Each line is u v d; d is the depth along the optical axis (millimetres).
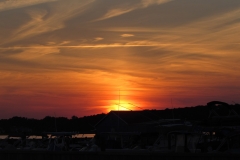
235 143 19281
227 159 15641
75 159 18109
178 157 16438
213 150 20016
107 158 17594
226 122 20312
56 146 25672
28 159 18859
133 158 17156
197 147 21203
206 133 21625
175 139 21688
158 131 23469
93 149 22172
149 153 16953
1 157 19266
